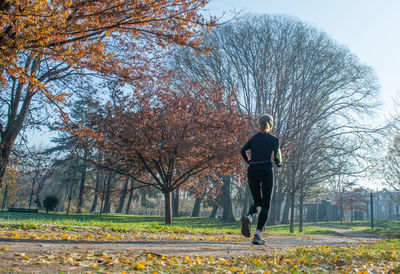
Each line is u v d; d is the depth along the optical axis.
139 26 9.95
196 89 20.58
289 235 16.83
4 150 16.33
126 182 41.00
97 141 15.06
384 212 76.94
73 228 9.11
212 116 16.69
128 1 8.96
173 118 15.82
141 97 15.52
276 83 28.19
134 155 16.23
